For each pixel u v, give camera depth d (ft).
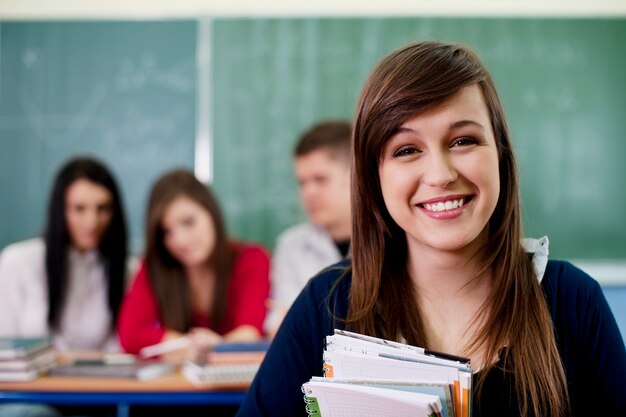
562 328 2.32
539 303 2.30
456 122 2.10
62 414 5.81
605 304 2.36
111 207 6.65
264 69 9.12
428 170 2.11
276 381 2.48
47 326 6.52
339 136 6.30
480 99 2.18
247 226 9.09
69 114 9.12
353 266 2.50
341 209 6.35
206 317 6.28
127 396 4.30
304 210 9.04
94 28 9.16
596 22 8.98
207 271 6.29
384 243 2.44
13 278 6.57
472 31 9.03
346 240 6.55
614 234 8.94
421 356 2.00
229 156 9.09
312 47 9.11
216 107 9.11
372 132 2.22
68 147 9.11
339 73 9.11
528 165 8.98
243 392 4.28
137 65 9.14
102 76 9.14
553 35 8.99
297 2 9.11
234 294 6.32
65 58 9.15
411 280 2.46
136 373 4.49
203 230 6.03
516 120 9.01
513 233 2.35
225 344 4.96
